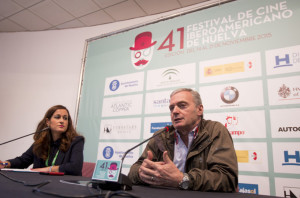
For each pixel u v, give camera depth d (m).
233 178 0.93
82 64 3.01
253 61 1.96
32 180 0.83
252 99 1.88
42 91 3.27
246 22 2.10
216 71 2.11
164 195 0.65
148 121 2.34
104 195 0.55
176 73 2.33
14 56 3.56
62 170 1.48
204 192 0.81
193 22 2.40
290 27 1.89
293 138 1.67
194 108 1.31
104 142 2.54
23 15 3.27
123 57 2.75
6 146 3.15
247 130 1.84
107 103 2.67
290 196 1.59
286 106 1.75
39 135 1.81
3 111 3.31
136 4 2.87
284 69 1.82
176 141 1.36
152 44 2.59
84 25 3.41
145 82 2.49
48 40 3.53
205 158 1.16
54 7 3.07
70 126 1.87
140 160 1.33
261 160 1.74
